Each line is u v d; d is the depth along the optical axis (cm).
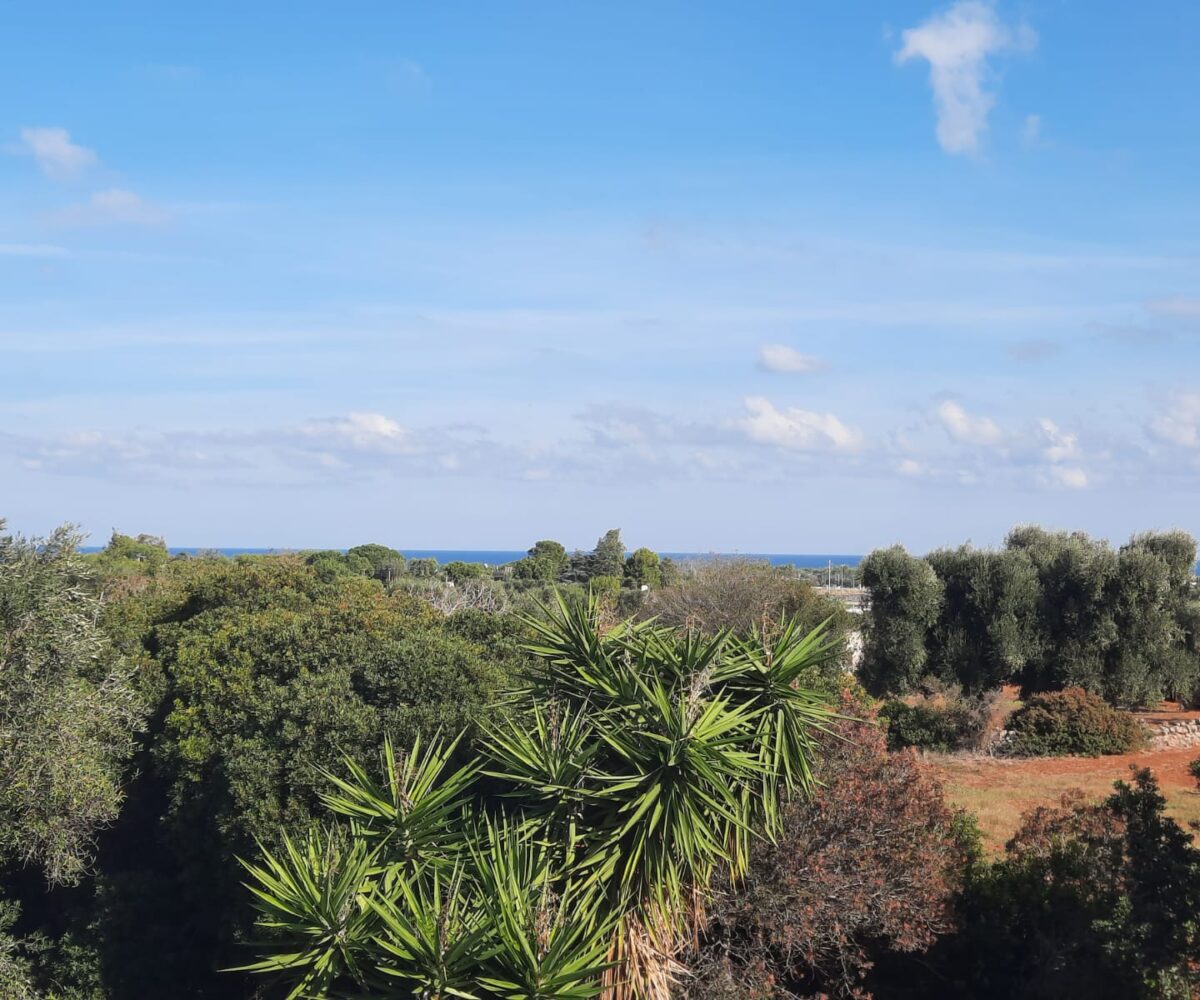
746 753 870
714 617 3256
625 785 817
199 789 1521
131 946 1520
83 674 1864
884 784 1181
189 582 2452
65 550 1498
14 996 1466
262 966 757
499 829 896
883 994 1193
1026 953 1189
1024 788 2023
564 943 697
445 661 1416
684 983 953
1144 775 1038
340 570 5647
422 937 696
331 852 804
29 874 1780
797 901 1038
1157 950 896
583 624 959
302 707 1373
